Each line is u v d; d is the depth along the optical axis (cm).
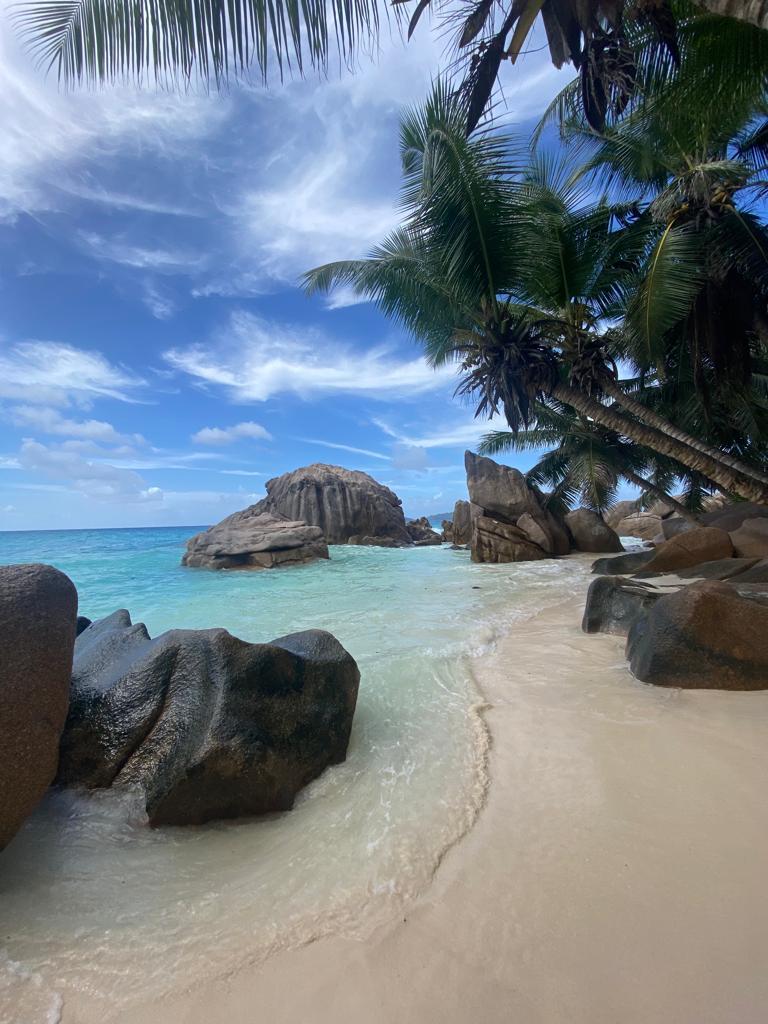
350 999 152
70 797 261
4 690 208
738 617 389
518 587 1073
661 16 478
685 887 188
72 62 394
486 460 2134
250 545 1781
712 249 1057
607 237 1203
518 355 994
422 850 223
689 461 1109
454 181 893
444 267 1014
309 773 287
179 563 1920
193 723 268
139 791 258
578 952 163
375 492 3384
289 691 298
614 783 265
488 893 194
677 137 979
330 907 192
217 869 218
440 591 1052
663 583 745
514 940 170
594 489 1919
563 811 245
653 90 829
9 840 201
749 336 1259
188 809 246
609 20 462
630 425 1123
